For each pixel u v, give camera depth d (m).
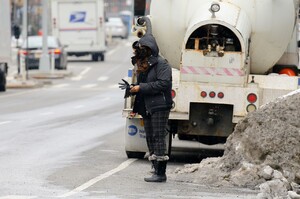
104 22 127.00
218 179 25.53
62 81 91.94
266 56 31.73
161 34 31.86
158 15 31.83
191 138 34.25
